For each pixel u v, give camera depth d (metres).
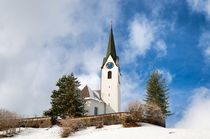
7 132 23.11
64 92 37.25
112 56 59.12
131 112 24.28
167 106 41.66
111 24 68.19
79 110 36.50
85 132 22.50
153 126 23.03
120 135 17.88
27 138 21.25
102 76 56.56
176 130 19.02
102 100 53.09
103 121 25.72
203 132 16.31
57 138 20.92
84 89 48.12
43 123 27.59
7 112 24.97
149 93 44.41
